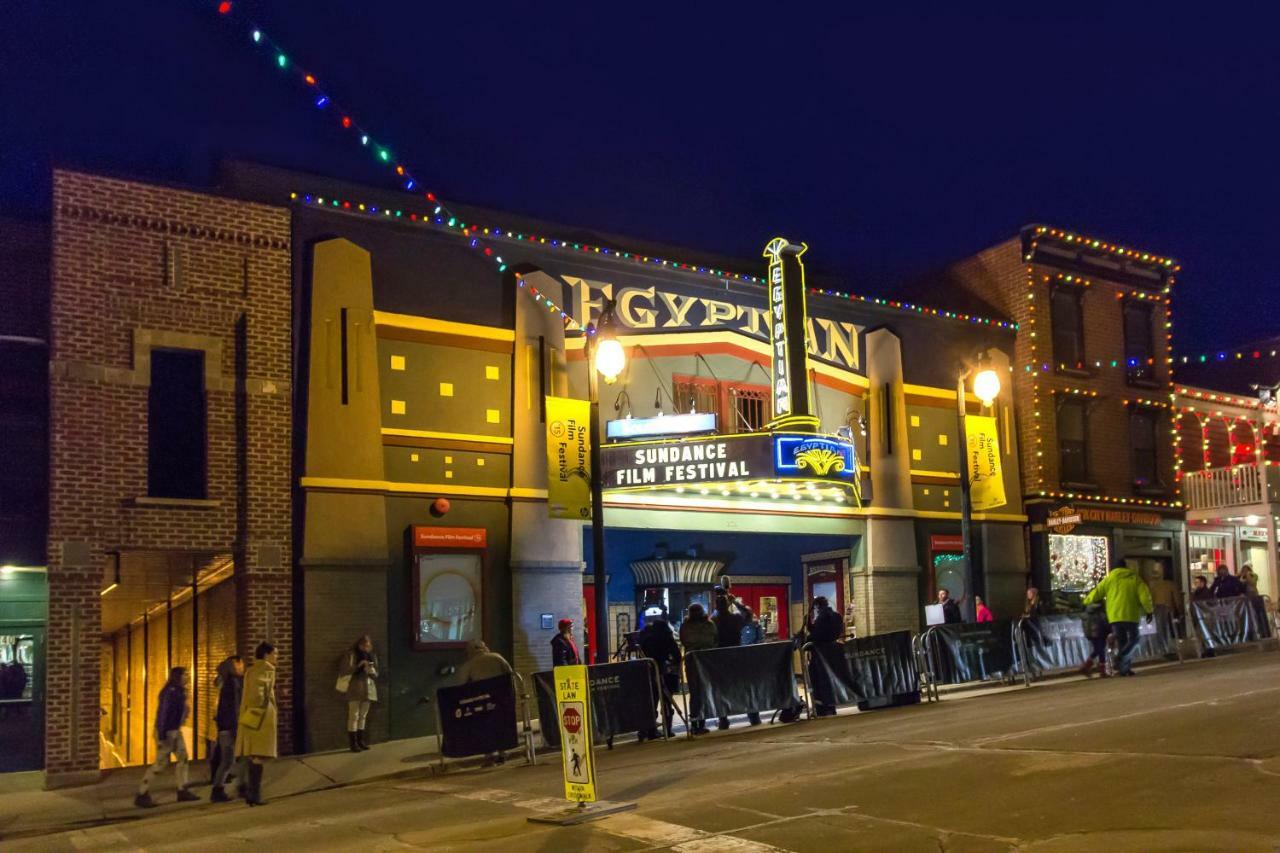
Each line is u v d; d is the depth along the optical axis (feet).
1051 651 64.80
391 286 60.75
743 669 53.88
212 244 56.29
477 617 60.85
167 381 56.03
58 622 50.39
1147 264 95.04
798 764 38.24
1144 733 37.14
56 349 51.96
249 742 43.45
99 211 53.67
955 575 80.74
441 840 30.83
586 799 32.71
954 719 46.88
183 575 59.82
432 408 61.16
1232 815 25.57
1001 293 89.45
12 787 48.91
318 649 55.47
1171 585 74.54
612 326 56.49
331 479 56.95
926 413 81.25
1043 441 86.12
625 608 76.79
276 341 57.31
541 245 66.08
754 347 73.46
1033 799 29.04
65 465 51.49
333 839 32.73
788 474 63.21
